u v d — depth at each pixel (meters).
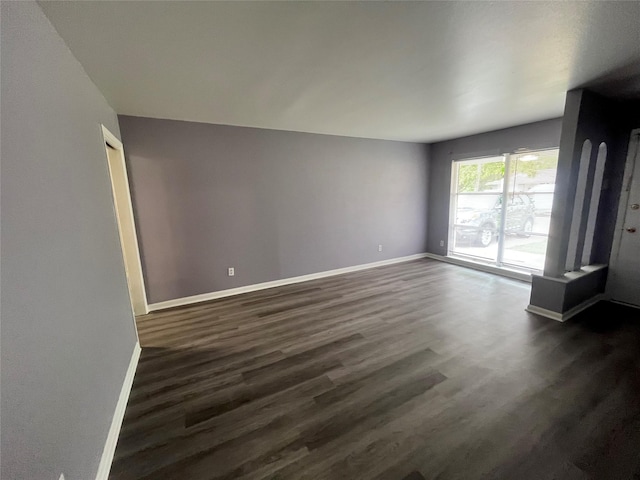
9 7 1.00
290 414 1.78
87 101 1.94
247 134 3.90
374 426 1.67
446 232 5.75
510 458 1.44
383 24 1.56
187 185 3.58
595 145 2.98
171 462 1.47
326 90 2.56
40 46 1.25
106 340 1.73
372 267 5.43
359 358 2.39
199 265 3.77
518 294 3.81
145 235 3.41
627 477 1.33
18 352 0.87
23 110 1.05
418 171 5.76
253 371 2.24
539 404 1.81
